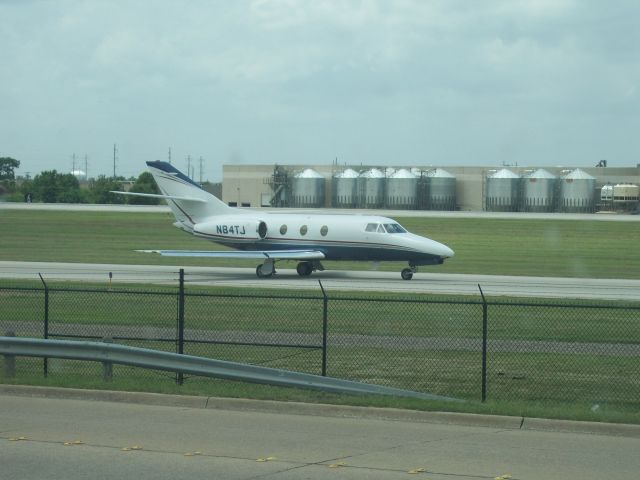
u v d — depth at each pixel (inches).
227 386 3171.8
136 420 2608.3
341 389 2945.4
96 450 2217.0
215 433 2437.3
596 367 3629.4
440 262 7465.6
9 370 3240.7
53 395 3006.9
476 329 4589.1
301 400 2859.3
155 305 5438.0
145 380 3289.9
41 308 5270.7
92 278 7239.2
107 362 3127.5
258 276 7642.7
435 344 4119.1
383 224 7568.9
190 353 3937.0
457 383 3319.4
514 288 6688.0
